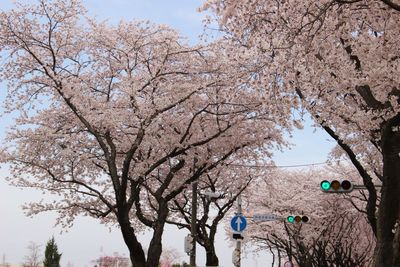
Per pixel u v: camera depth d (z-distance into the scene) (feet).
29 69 50.03
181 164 54.34
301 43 30.37
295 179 91.71
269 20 32.78
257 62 32.17
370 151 49.11
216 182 70.79
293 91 29.71
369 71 30.35
